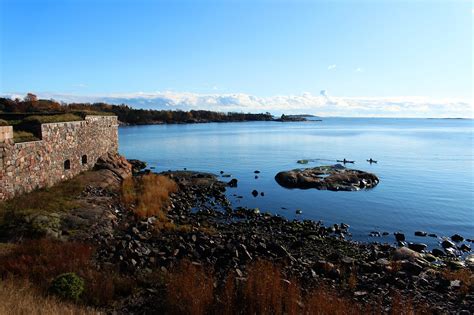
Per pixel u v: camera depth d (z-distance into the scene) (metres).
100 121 30.50
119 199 21.22
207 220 21.94
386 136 114.25
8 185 16.73
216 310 8.79
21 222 14.19
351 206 27.52
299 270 13.84
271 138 100.69
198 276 10.37
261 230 20.44
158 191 25.14
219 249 14.83
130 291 9.99
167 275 11.34
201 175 38.41
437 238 20.47
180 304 8.84
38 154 19.66
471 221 23.77
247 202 28.64
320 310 9.12
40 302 8.07
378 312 10.64
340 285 12.76
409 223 23.31
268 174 42.12
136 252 13.12
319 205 27.84
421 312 10.54
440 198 30.16
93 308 8.45
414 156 60.00
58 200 17.92
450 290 12.77
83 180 23.75
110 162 30.33
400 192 32.56
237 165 49.75
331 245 18.33
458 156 59.97
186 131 133.50
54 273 10.14
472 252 18.47
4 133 16.50
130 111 191.00
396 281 13.24
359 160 54.81
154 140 91.25
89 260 11.53
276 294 9.37
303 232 20.14
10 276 9.45
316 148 73.56
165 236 16.48
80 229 15.06
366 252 17.41
